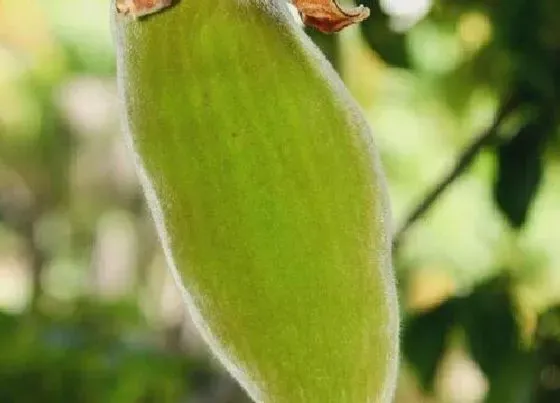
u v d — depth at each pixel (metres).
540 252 1.31
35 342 1.04
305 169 0.45
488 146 0.77
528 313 0.90
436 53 1.05
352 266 0.44
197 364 1.05
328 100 0.45
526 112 0.77
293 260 0.44
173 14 0.46
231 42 0.45
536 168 0.77
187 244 0.45
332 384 0.44
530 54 0.75
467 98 0.98
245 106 0.45
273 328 0.44
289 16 0.46
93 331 1.15
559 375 0.82
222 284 0.44
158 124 0.45
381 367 0.44
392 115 1.42
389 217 0.45
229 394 0.83
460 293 0.84
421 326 0.82
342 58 0.74
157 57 0.46
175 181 0.45
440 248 1.46
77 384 1.02
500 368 0.81
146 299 2.02
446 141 1.40
